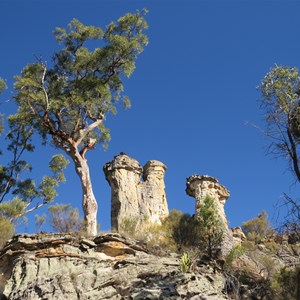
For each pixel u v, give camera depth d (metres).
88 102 31.02
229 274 23.34
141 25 33.25
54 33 33.53
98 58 32.31
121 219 30.38
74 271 20.77
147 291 18.86
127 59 32.84
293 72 13.13
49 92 32.06
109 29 33.16
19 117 30.52
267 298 21.62
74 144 30.30
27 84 30.20
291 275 21.73
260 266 26.56
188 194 34.78
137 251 23.67
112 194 32.59
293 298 20.22
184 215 30.98
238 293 21.34
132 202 31.84
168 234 27.72
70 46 33.56
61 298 18.77
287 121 12.74
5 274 21.73
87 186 28.73
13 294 19.48
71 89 32.50
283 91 12.93
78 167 29.58
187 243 26.78
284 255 30.11
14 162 35.16
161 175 34.84
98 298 18.91
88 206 27.83
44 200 34.59
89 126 31.67
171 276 20.41
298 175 12.14
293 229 11.84
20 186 34.56
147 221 30.16
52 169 35.66
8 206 30.58
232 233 34.12
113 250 22.98
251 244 31.30
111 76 33.25
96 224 27.48
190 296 18.81
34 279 20.22
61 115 32.09
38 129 33.19
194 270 21.92
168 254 24.48
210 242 26.22
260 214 42.16
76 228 26.27
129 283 20.05
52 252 21.73
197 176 34.34
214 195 33.50
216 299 19.08
